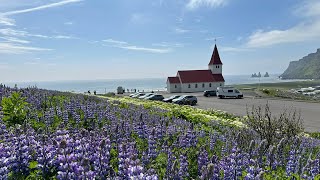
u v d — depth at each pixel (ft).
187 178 22.67
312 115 106.73
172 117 59.72
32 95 61.26
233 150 26.03
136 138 33.58
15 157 18.35
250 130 44.93
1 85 69.10
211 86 325.83
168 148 28.07
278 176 22.53
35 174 18.11
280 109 126.11
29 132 24.34
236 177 21.39
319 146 40.78
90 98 82.84
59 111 43.24
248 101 176.65
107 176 18.04
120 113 54.54
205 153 25.22
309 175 23.26
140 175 15.67
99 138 23.70
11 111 37.35
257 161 23.62
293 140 37.60
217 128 56.03
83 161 16.51
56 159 17.95
